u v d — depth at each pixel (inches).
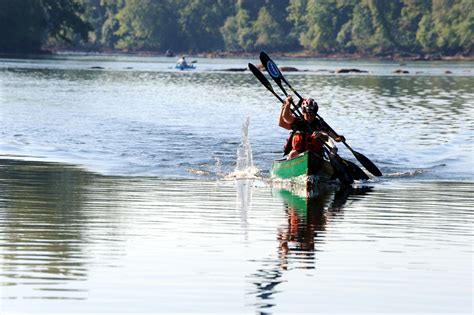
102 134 2190.0
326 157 1610.5
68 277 893.8
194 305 822.5
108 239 1053.2
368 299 848.3
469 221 1203.9
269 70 1691.7
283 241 1064.8
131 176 1555.1
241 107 3196.4
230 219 1191.6
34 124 2375.7
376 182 1566.2
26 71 5959.6
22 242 1027.3
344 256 996.6
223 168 1692.9
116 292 852.0
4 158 1736.0
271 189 1470.2
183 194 1384.1
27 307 805.9
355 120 2716.5
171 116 2760.8
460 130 2413.9
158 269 928.3
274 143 2091.5
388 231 1132.5
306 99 1615.4
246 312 807.7
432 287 884.6
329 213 1251.8
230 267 943.0
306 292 864.3
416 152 1966.0
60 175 1537.9
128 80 5260.8
